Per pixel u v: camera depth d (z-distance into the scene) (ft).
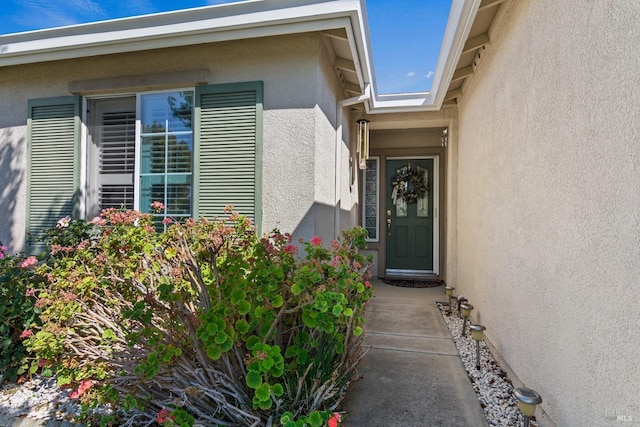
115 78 11.39
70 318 6.72
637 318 3.83
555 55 5.79
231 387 5.44
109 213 7.48
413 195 20.06
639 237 3.81
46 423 6.40
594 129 4.67
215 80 10.82
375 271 20.01
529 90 6.86
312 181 10.18
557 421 5.55
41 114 12.23
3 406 6.93
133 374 5.81
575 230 5.11
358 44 10.49
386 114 16.85
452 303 14.38
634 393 3.85
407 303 14.61
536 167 6.49
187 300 6.05
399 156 19.88
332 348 6.35
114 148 11.91
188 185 11.15
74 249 8.28
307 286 5.63
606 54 4.41
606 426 4.32
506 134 8.19
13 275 8.11
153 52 11.23
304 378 5.45
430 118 16.20
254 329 6.15
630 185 3.97
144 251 7.06
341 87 14.23
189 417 5.14
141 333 5.66
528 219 6.82
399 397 7.03
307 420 4.83
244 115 10.59
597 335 4.54
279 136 10.40
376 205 20.20
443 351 9.45
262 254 6.62
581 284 4.93
